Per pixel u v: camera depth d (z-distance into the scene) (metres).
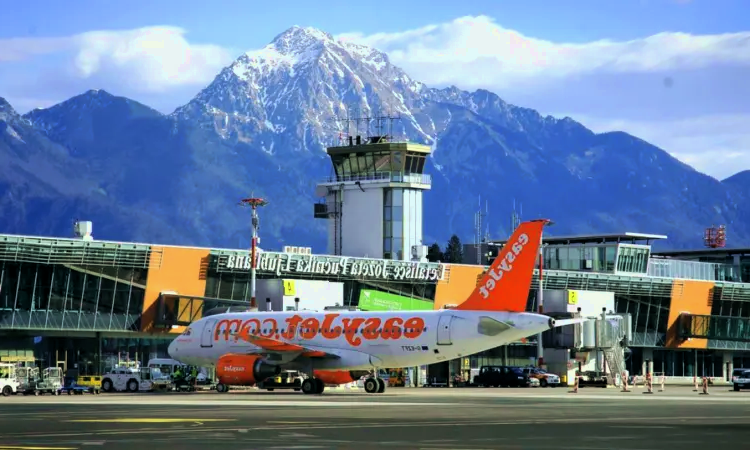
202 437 79.44
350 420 98.31
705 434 83.38
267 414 107.62
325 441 76.38
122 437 79.50
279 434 82.06
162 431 84.88
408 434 82.31
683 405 134.00
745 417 106.19
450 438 78.94
